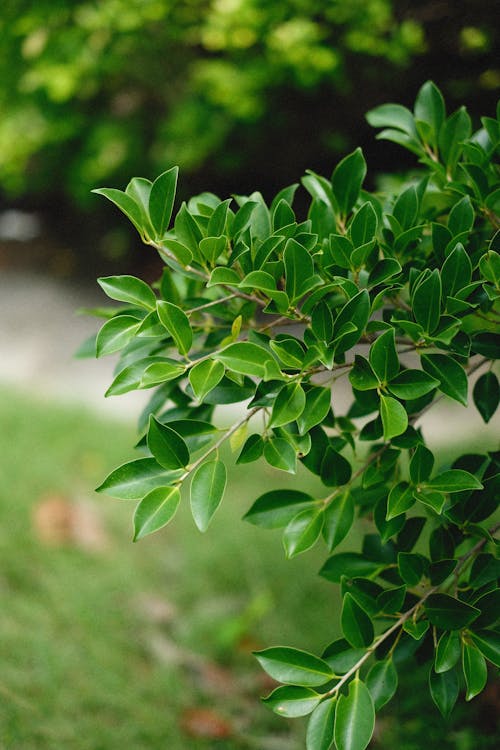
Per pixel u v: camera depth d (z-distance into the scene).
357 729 1.17
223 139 5.41
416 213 1.30
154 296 1.24
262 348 1.20
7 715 1.68
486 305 1.26
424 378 1.21
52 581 2.25
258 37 4.64
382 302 1.31
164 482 1.19
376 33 3.96
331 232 1.32
